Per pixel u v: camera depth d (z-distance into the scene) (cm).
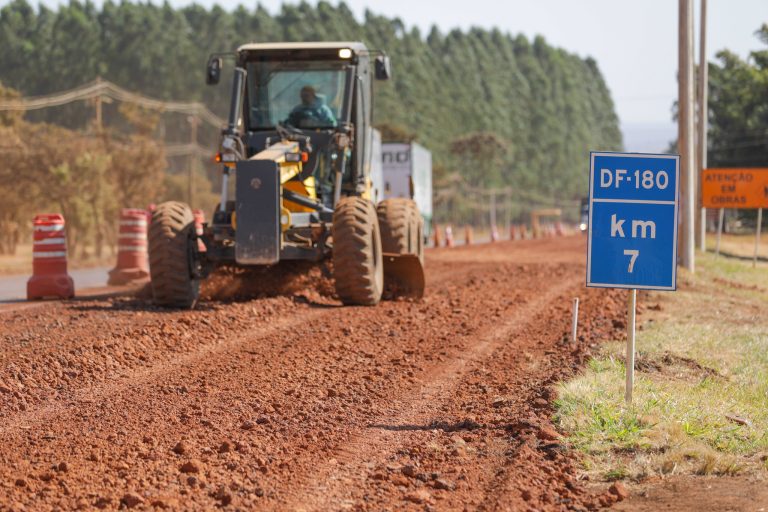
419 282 2634
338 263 2306
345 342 1859
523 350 1839
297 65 2539
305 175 2416
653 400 1330
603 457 1102
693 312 2592
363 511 918
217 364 1609
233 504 920
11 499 902
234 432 1184
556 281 3519
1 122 11231
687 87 4103
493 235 10538
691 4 4047
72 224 8981
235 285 2502
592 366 1602
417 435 1204
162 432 1170
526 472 1039
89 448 1089
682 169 4162
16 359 1539
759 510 929
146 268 3300
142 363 1597
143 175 10275
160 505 899
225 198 2342
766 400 1505
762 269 5347
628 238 1327
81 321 1978
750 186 5522
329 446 1145
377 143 4431
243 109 2556
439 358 1744
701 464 1076
